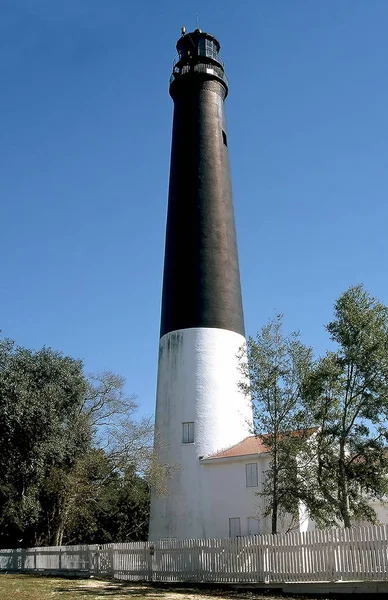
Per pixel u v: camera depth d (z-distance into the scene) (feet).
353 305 80.64
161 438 111.45
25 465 93.76
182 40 132.77
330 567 62.95
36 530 122.72
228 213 122.21
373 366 78.13
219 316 113.70
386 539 59.00
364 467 78.54
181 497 106.11
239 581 70.69
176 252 118.83
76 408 105.29
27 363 96.68
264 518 95.40
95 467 114.73
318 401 80.48
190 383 110.83
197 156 123.34
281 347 83.92
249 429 102.94
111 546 88.63
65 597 61.26
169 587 73.36
